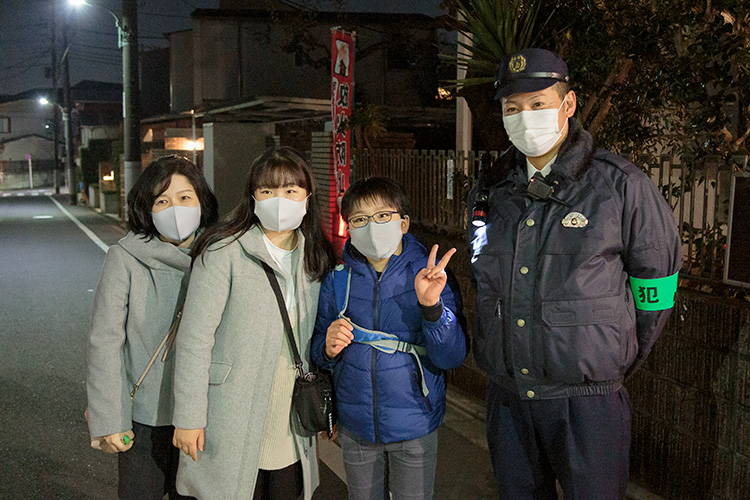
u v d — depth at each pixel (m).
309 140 14.43
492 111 4.96
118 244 2.57
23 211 25.03
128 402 2.50
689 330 3.11
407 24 15.80
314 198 2.53
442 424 4.44
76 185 30.42
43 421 4.62
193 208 2.57
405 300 2.46
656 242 2.12
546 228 2.20
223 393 2.37
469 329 4.93
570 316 2.13
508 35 4.02
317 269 2.53
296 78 20.98
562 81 2.22
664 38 3.53
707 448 3.06
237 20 20.59
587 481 2.23
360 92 10.30
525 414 2.32
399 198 2.45
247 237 2.39
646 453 3.39
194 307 2.33
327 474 3.87
